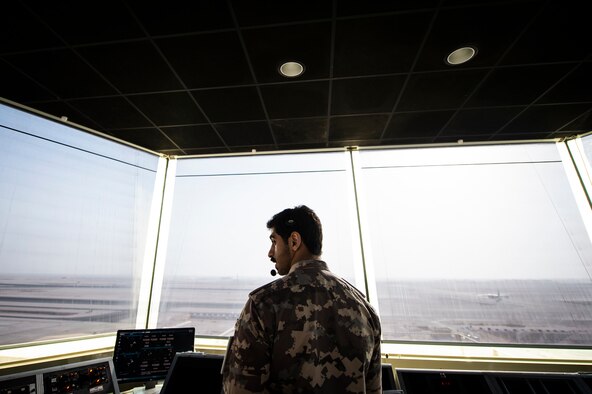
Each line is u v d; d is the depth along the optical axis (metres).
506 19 1.43
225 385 0.65
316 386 0.60
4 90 1.91
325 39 1.54
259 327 0.65
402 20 1.43
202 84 1.88
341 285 0.76
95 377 1.58
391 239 2.50
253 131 2.50
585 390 1.49
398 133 2.54
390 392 1.35
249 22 1.43
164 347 1.88
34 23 1.42
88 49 1.60
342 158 2.88
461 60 1.69
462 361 1.98
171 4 1.33
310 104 2.11
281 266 0.86
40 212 2.05
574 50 1.62
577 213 2.45
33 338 1.87
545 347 2.09
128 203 2.62
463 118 2.30
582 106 2.14
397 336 2.22
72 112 2.17
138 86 1.90
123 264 2.46
